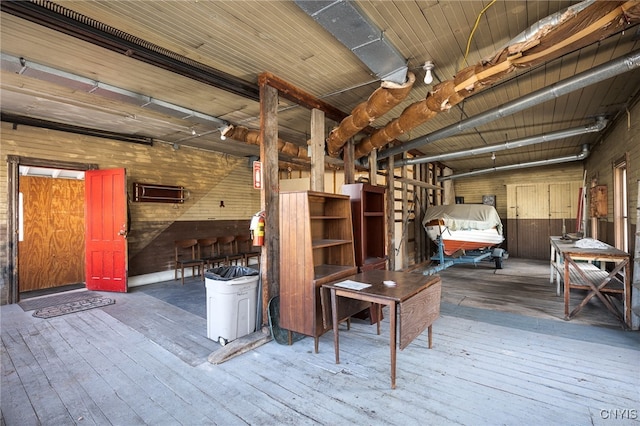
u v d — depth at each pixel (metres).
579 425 1.99
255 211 8.62
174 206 6.88
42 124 5.11
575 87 3.32
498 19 2.64
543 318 4.01
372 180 6.08
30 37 2.84
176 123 5.41
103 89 3.78
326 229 3.99
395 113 5.00
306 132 6.18
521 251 9.90
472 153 6.25
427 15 2.57
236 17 2.60
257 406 2.26
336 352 2.90
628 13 2.01
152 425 2.08
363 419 2.09
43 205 6.17
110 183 5.74
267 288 3.54
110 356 3.08
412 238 8.41
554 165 9.50
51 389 2.52
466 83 3.01
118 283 5.68
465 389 2.41
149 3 2.41
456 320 3.95
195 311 4.54
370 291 2.67
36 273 6.03
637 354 2.96
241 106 4.65
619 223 5.35
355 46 2.69
